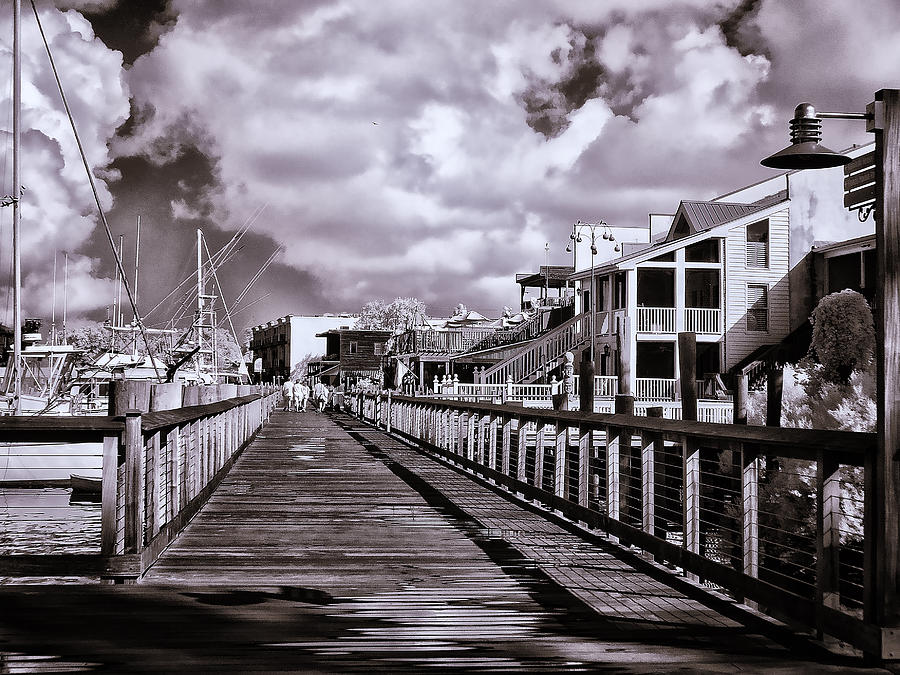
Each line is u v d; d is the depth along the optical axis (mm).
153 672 4398
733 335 35438
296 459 17328
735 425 5898
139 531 6520
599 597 6156
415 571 7012
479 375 42531
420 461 17125
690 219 37594
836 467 4898
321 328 94062
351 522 9570
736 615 5559
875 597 4453
